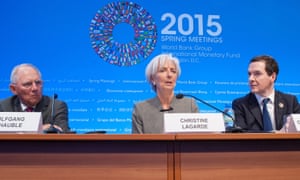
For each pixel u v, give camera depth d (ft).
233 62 11.57
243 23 11.71
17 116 5.06
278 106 7.82
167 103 7.66
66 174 4.33
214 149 4.52
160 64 7.64
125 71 11.21
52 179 4.32
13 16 10.82
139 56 11.28
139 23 11.35
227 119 8.10
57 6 11.05
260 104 7.89
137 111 7.55
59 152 4.37
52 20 11.00
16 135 4.21
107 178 4.35
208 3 11.63
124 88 11.15
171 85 7.63
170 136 4.35
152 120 7.38
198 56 11.45
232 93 11.49
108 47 11.18
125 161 4.39
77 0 11.17
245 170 4.52
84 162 4.36
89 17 11.18
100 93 11.05
